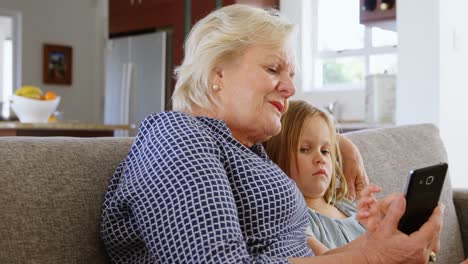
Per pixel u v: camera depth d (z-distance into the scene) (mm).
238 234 975
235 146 1170
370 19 4059
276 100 1247
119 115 6164
